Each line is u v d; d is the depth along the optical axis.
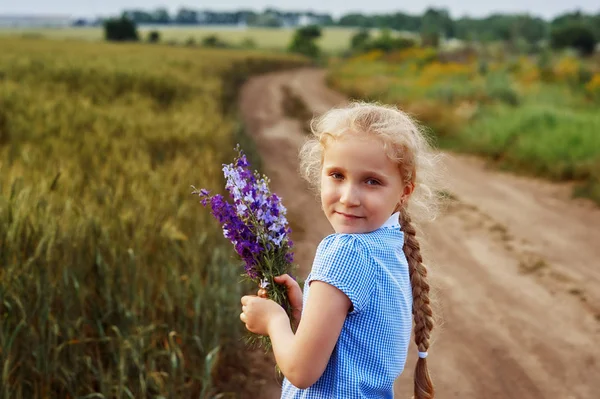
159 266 4.32
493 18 120.19
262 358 4.32
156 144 8.19
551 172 10.98
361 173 1.49
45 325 3.37
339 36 134.75
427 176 1.64
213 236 5.24
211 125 10.12
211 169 6.98
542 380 4.24
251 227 1.77
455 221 8.18
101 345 3.70
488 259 6.73
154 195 5.35
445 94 19.56
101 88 15.01
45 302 3.26
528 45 44.22
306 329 1.44
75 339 3.46
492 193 9.84
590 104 19.52
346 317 1.47
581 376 4.29
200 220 5.31
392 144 1.50
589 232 7.78
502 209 8.83
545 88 21.98
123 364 3.28
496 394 4.07
